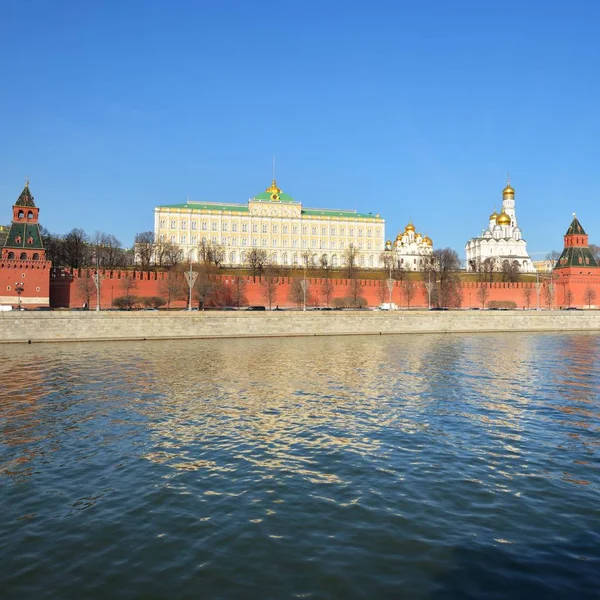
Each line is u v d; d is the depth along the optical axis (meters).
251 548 15.10
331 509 17.66
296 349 63.78
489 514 17.27
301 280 115.44
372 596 12.84
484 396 35.94
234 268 166.12
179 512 17.45
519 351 62.59
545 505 17.97
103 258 147.62
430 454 23.41
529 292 130.12
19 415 30.34
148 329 74.44
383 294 122.06
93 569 14.03
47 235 148.75
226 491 19.23
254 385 39.66
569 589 13.11
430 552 14.87
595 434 26.66
